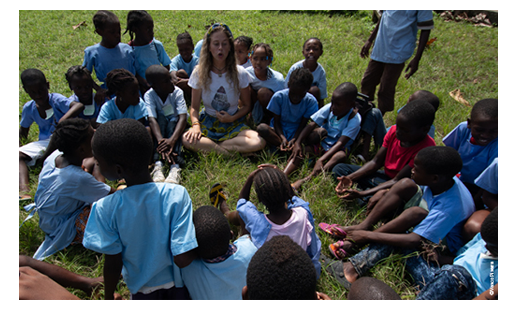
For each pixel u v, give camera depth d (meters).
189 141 4.02
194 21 8.12
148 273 2.15
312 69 4.64
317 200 3.37
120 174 2.11
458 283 2.23
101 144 2.01
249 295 1.70
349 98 3.62
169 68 5.44
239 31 7.52
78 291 2.60
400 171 3.33
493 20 7.90
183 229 2.15
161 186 2.20
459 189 2.73
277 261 1.61
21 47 6.59
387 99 4.62
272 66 5.96
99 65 4.71
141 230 2.10
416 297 2.33
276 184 2.41
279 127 4.26
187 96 5.34
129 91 3.63
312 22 8.16
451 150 2.62
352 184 3.56
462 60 6.37
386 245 2.72
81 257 2.88
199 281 2.26
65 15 8.42
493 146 3.03
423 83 5.71
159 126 4.07
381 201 2.95
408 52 4.32
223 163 3.89
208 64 4.05
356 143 4.20
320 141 4.01
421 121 3.09
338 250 2.86
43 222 2.90
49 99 4.00
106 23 4.41
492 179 2.78
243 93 4.29
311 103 4.14
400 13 4.16
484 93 5.44
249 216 2.57
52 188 2.80
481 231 2.24
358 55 6.50
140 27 4.80
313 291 1.64
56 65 6.05
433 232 2.62
